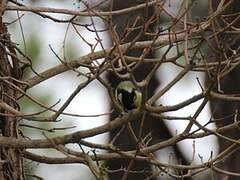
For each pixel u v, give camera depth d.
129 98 10.03
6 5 11.31
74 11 10.95
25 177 11.66
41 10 11.11
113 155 10.88
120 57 9.69
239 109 15.95
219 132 10.19
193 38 10.27
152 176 10.89
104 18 9.81
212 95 9.70
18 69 11.77
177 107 9.67
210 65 10.15
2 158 11.31
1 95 11.44
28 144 10.38
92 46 10.46
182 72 9.72
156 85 18.30
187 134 10.06
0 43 11.52
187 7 9.94
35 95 17.83
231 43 10.05
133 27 10.19
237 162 16.00
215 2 13.49
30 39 18.20
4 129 11.44
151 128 17.98
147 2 9.70
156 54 14.93
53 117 10.29
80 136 10.16
